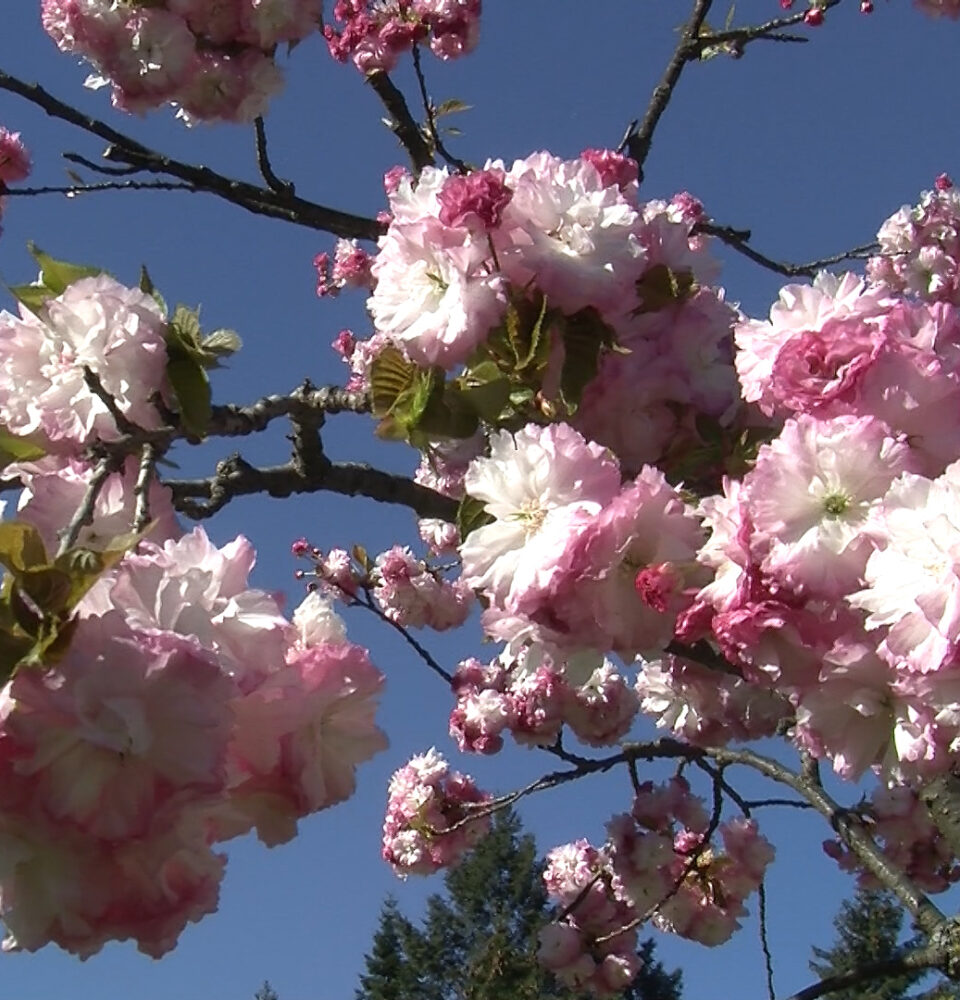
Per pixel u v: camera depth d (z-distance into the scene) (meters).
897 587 0.85
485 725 1.89
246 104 1.36
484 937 7.60
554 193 0.97
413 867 1.96
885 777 0.90
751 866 1.68
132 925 0.75
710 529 0.89
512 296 0.97
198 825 0.75
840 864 1.71
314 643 0.81
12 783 0.74
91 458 0.87
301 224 1.43
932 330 0.91
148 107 1.35
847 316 0.91
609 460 0.90
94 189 1.38
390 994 8.48
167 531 0.87
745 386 0.94
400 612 2.17
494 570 0.89
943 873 1.67
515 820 8.69
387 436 0.99
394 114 1.46
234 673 0.76
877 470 0.87
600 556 0.87
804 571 0.86
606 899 1.84
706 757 1.54
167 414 0.94
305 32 1.35
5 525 0.75
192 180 1.41
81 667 0.74
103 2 1.32
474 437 1.03
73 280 0.95
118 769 0.74
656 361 0.99
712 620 0.88
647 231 1.02
